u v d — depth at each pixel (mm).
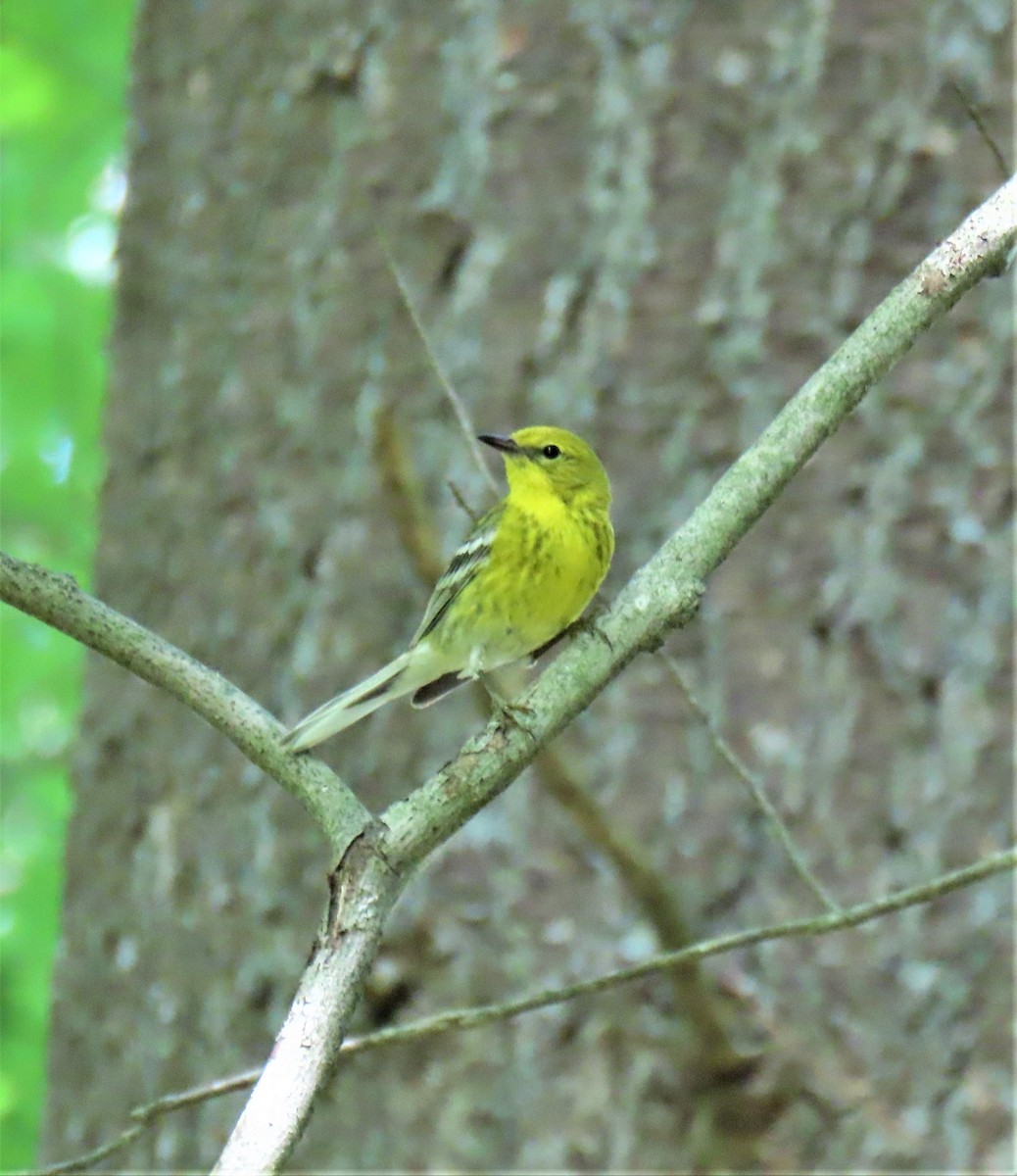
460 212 10914
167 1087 10398
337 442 10812
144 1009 10641
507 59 10992
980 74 10781
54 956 11461
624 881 8641
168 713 10984
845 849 9867
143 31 12547
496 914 9797
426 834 6238
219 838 10555
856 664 10117
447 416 10648
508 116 10945
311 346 11016
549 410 10578
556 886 9781
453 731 10117
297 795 6516
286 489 10859
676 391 10477
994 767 9984
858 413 10383
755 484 6875
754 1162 9320
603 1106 9492
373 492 10594
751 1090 9375
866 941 9734
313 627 10562
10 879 19359
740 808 9898
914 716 10047
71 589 6832
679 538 6840
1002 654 10102
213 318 11492
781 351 10477
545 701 6531
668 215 10695
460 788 6293
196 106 12023
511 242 10797
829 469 10320
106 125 20406
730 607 10188
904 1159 9375
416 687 10070
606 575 10430
